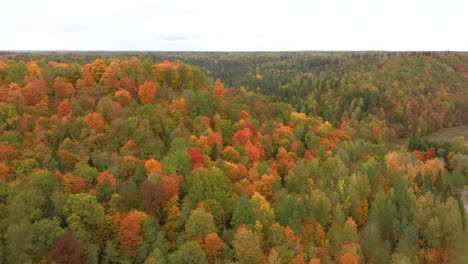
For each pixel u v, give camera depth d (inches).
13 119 3193.9
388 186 3590.1
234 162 3444.9
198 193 2600.9
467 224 3341.5
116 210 2391.7
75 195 2262.6
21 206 2092.8
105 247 2193.7
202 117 4047.7
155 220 2369.6
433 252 2797.7
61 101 3865.7
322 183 3184.1
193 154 3090.6
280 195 2881.4
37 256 1916.8
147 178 2775.6
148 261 2010.3
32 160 2714.1
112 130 3299.7
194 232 2277.3
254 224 2463.1
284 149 3969.0
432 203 3085.6
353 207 3058.6
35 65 4180.6
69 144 3056.1
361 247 2721.5
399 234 2837.1
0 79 3801.7
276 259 2214.6
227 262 2132.1
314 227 2667.3
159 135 3644.2
